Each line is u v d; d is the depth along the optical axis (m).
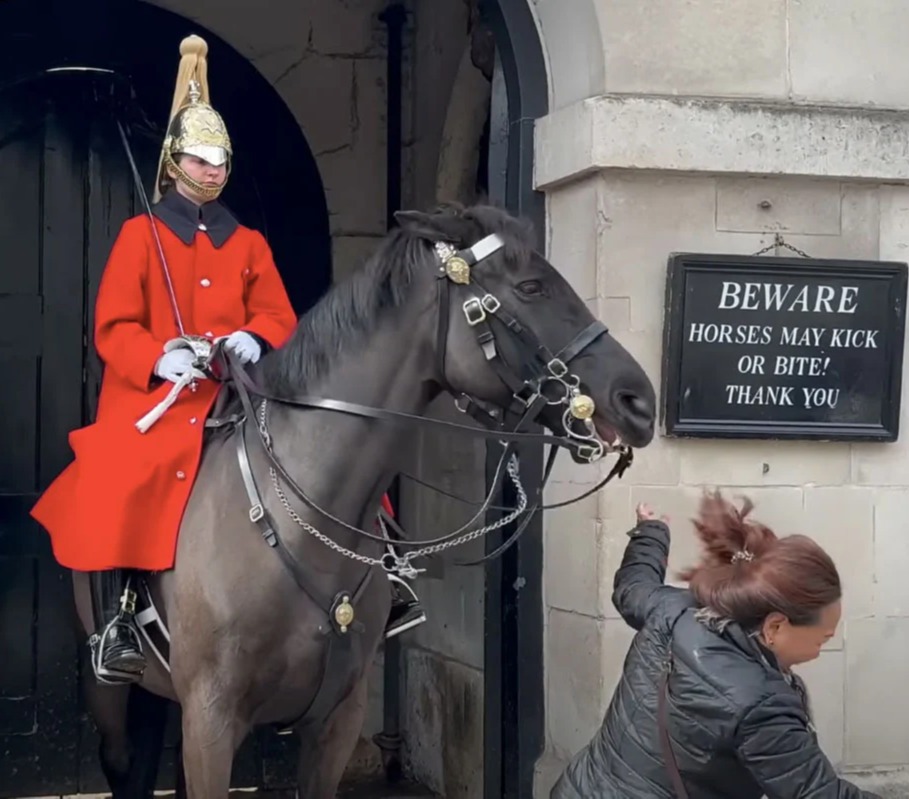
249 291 3.86
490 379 3.08
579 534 4.07
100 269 5.38
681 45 4.06
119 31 5.45
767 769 2.34
